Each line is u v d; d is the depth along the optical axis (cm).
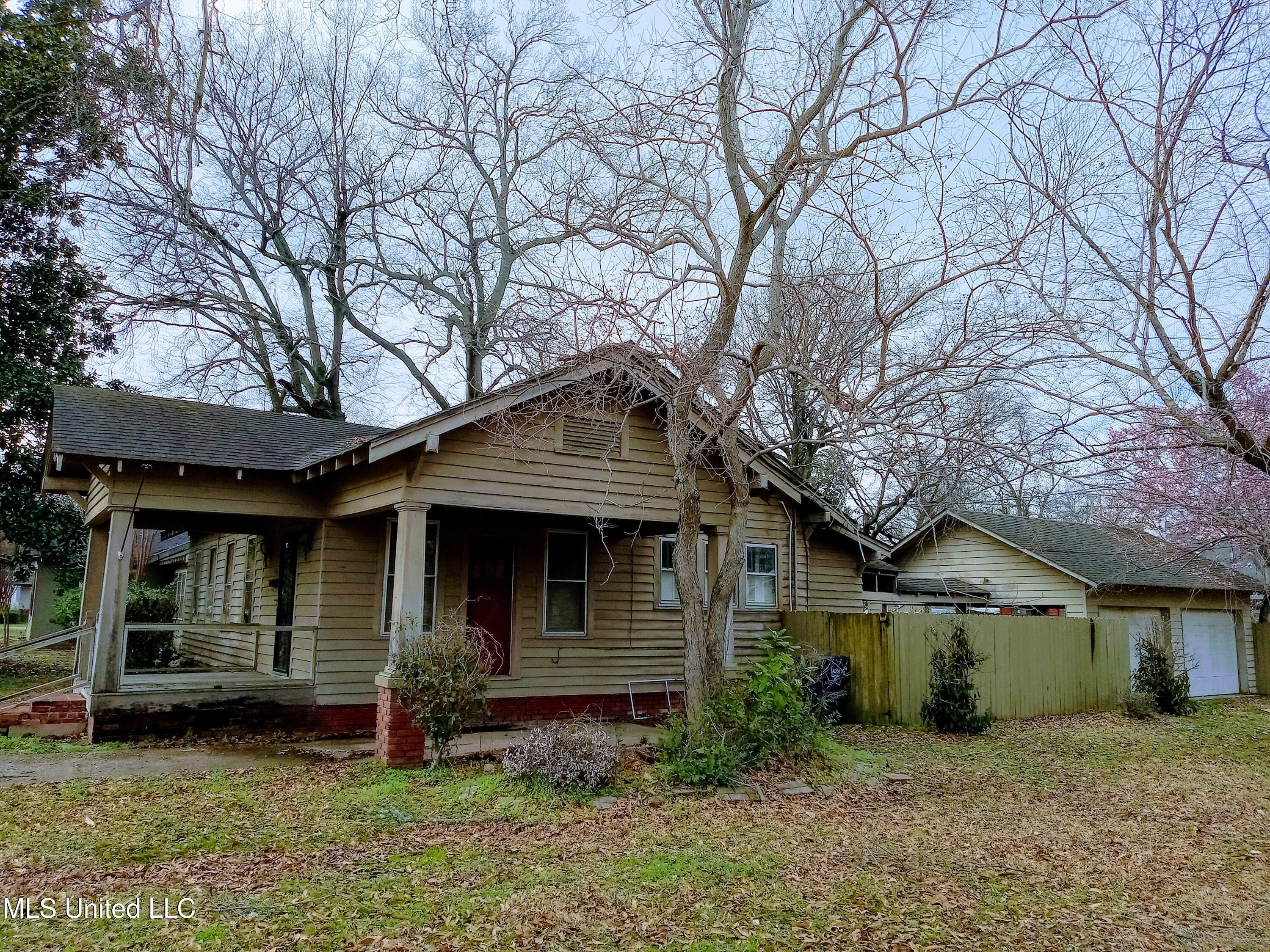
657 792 863
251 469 1145
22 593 4275
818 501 1559
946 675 1391
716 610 1041
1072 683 1698
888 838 760
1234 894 650
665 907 574
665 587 1522
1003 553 2236
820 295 1076
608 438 1205
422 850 671
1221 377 706
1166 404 737
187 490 1149
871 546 1589
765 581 1655
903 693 1425
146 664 1706
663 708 1466
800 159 905
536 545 1390
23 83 1823
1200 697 2202
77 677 1355
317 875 602
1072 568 2023
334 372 2659
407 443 1002
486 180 2422
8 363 1789
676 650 1511
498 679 1317
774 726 980
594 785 852
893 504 1594
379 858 648
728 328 981
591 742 902
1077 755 1218
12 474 1855
